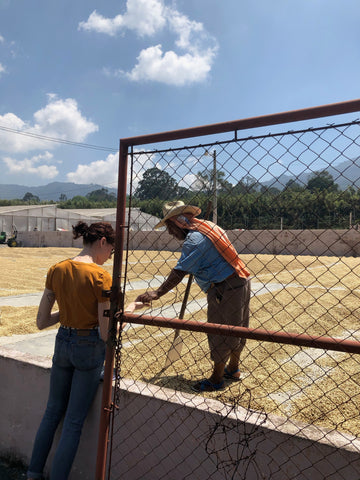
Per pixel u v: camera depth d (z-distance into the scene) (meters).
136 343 3.57
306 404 2.18
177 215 2.18
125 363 2.95
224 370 2.62
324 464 1.46
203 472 1.71
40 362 2.28
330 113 1.42
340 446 1.43
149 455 1.86
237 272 2.25
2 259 16.89
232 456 1.64
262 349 3.35
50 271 2.07
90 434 2.05
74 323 1.96
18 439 2.35
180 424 1.77
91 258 2.11
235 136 1.61
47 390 2.21
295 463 1.51
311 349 3.33
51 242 29.31
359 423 1.94
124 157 1.86
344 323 4.33
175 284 2.10
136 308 1.95
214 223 2.23
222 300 2.27
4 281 9.16
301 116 1.46
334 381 2.50
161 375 2.69
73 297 1.94
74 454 1.92
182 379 2.60
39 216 36.62
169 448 1.80
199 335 3.80
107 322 1.89
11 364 2.36
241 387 2.44
